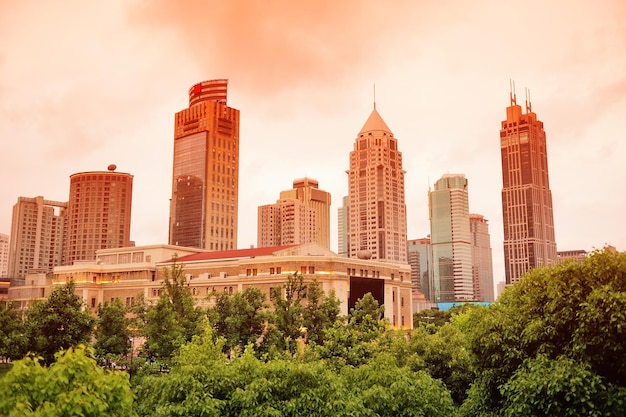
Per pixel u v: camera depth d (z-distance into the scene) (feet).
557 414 79.36
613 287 81.20
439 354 133.59
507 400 87.66
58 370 52.95
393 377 95.50
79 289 482.28
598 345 79.25
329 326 180.04
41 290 570.87
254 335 178.40
